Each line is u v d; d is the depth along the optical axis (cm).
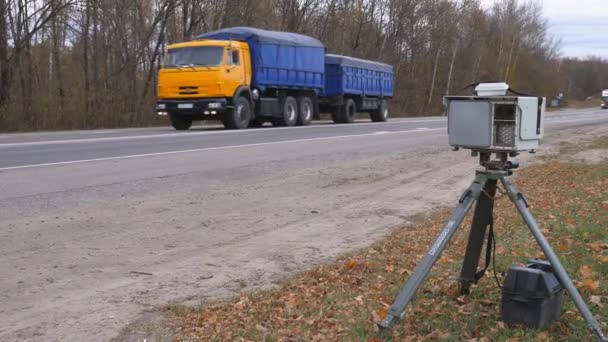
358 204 1071
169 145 1755
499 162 464
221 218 925
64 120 2934
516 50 8388
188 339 494
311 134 2303
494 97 446
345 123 3359
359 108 3544
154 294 602
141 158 1470
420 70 6450
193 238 811
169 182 1184
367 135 2356
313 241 821
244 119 2595
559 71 11269
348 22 5528
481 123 452
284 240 820
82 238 786
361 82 3509
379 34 5956
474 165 1566
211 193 1102
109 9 3259
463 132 460
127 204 984
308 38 3061
